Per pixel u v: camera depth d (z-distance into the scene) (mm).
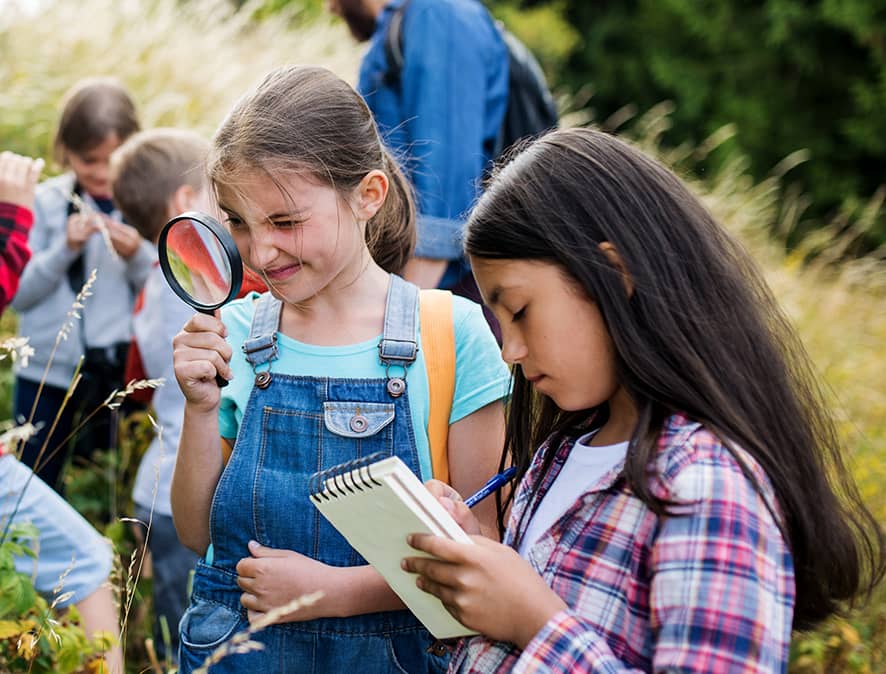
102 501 3662
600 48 14148
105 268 3572
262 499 1746
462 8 3137
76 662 2111
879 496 3703
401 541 1414
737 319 1434
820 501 1410
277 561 1713
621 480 1402
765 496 1311
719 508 1270
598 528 1400
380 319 1823
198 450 1794
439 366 1799
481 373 1829
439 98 3027
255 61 6840
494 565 1345
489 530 1843
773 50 12859
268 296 1896
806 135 12844
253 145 1683
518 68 3311
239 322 1889
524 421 1730
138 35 6434
